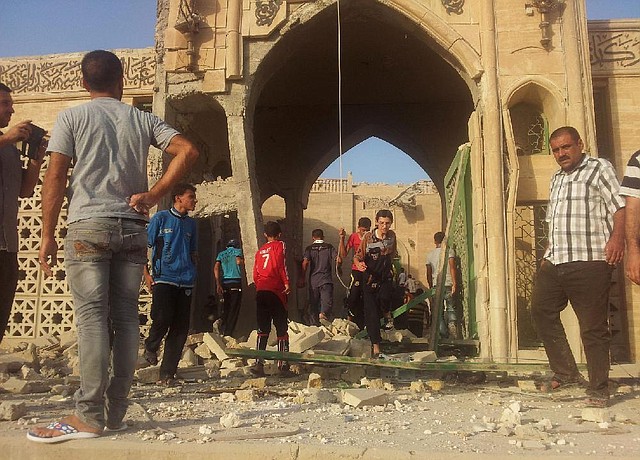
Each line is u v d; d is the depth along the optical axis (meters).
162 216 6.66
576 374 5.75
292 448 3.11
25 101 12.32
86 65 3.81
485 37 9.94
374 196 31.62
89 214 3.50
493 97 9.74
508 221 9.34
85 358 3.41
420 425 3.99
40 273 11.28
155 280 6.52
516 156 9.54
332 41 13.13
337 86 15.86
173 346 6.51
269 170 17.47
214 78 10.43
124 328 3.67
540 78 9.80
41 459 3.18
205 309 13.62
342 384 6.50
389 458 3.02
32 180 5.01
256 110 17.42
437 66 14.45
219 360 8.36
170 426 3.82
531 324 11.16
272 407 4.73
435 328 9.34
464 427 3.92
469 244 10.24
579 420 4.25
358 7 10.70
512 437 3.55
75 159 3.63
